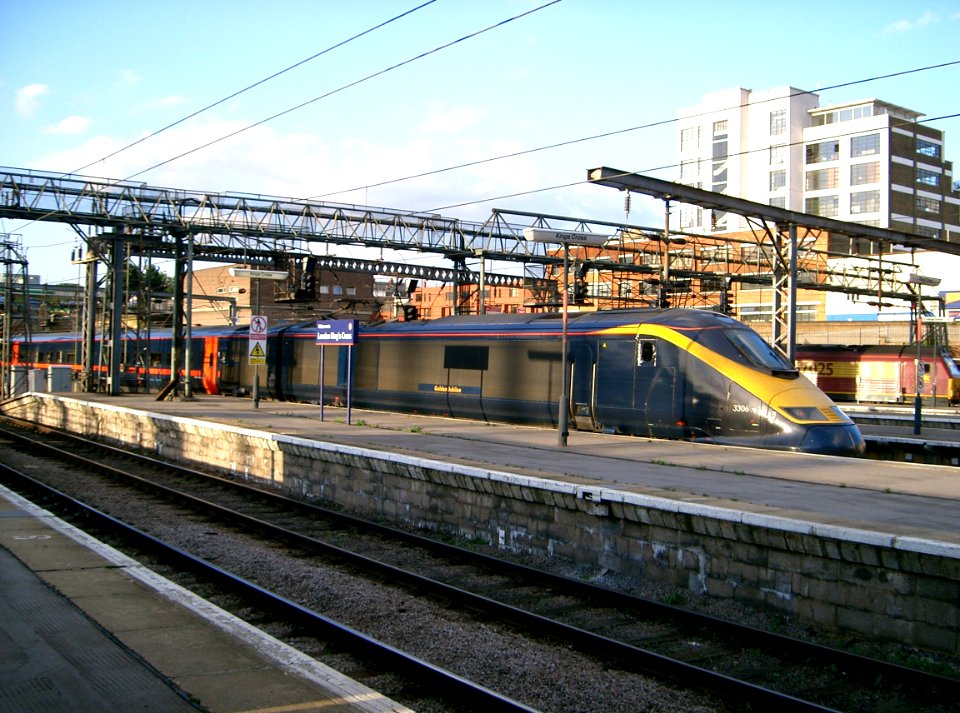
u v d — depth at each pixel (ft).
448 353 89.92
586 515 40.06
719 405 65.62
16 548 35.78
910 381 152.46
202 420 79.05
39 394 128.06
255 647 24.13
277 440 63.82
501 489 43.96
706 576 34.91
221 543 46.16
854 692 25.61
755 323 221.87
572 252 151.43
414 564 41.86
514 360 82.53
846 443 62.08
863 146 256.11
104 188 108.17
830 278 191.11
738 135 271.49
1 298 177.78
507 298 261.65
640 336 71.51
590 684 25.94
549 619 30.81
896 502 38.63
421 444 61.11
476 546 45.24
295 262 124.57
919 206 263.90
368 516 53.67
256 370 100.58
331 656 27.63
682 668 26.12
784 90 264.93
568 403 76.48
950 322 165.37
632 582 37.37
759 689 24.14
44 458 83.56
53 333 203.72
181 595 29.12
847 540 29.78
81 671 21.58
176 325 115.24
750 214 96.02
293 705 20.10
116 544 45.21
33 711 18.95
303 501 60.39
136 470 76.43
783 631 30.99
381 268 137.59
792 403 63.10
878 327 196.85
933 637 27.99
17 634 24.39
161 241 120.98
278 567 40.70
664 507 35.88
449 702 24.07
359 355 102.53
